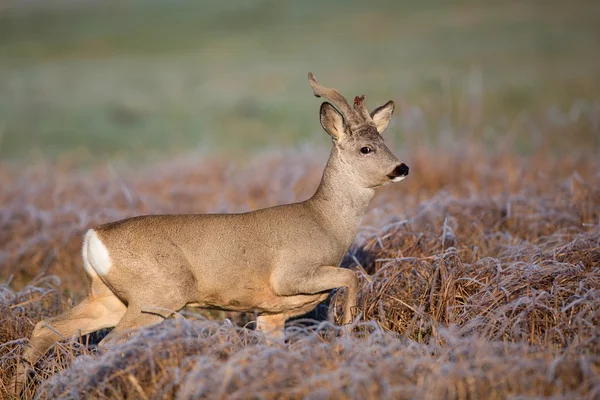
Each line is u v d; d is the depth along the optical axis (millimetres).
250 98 46906
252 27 79938
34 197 22688
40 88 53500
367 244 15094
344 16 82250
